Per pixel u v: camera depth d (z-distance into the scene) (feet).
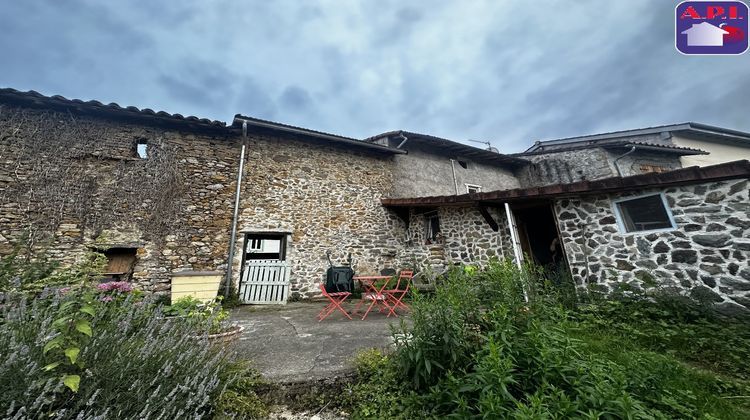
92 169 17.56
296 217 22.62
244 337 10.62
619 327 10.16
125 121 19.10
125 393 4.73
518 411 4.39
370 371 7.26
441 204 20.68
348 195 25.21
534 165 35.47
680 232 11.81
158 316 6.79
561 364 5.56
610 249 13.78
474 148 31.53
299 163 23.98
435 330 6.61
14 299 6.08
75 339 4.97
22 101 16.60
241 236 20.51
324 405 6.55
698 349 8.48
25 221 15.56
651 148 28.60
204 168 20.56
